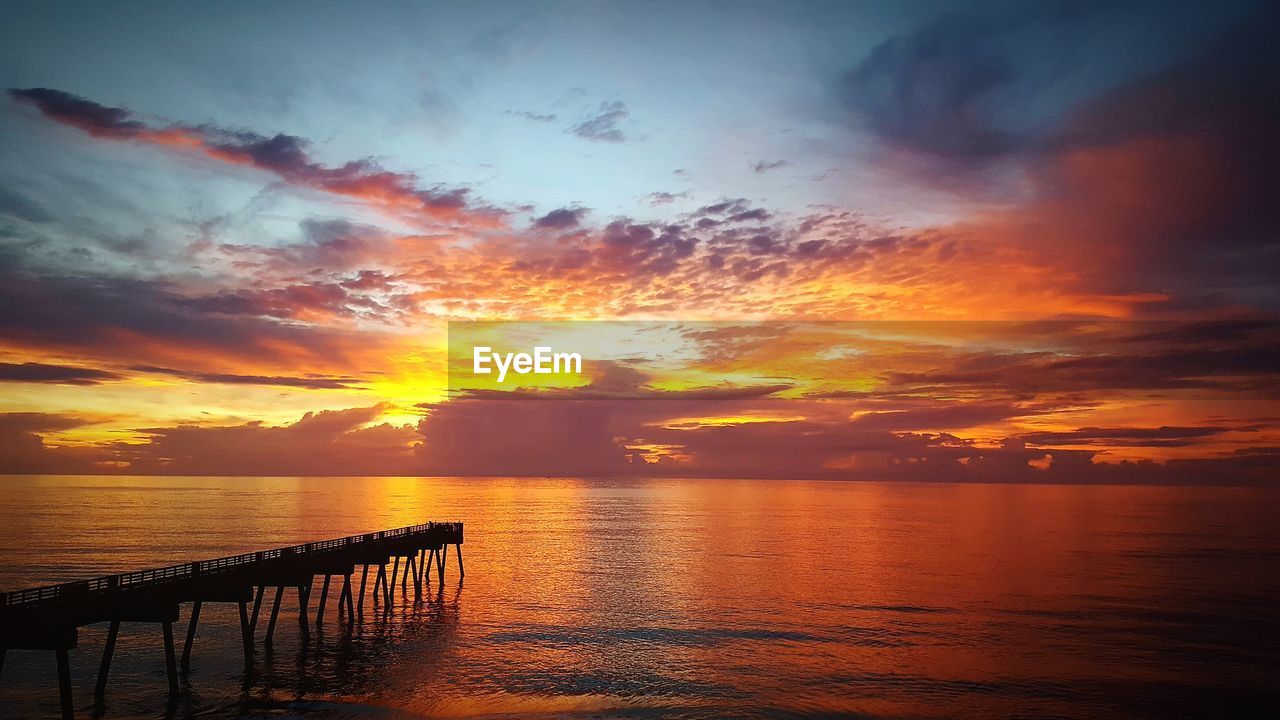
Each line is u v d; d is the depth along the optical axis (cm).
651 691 4012
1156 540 12962
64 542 11138
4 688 3906
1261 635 5425
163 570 3594
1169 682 4297
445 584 7412
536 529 14412
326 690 3925
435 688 3991
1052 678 4338
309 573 4828
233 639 4941
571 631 5366
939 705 3884
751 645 5006
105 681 3653
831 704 3866
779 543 11981
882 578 8069
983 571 8688
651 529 14638
